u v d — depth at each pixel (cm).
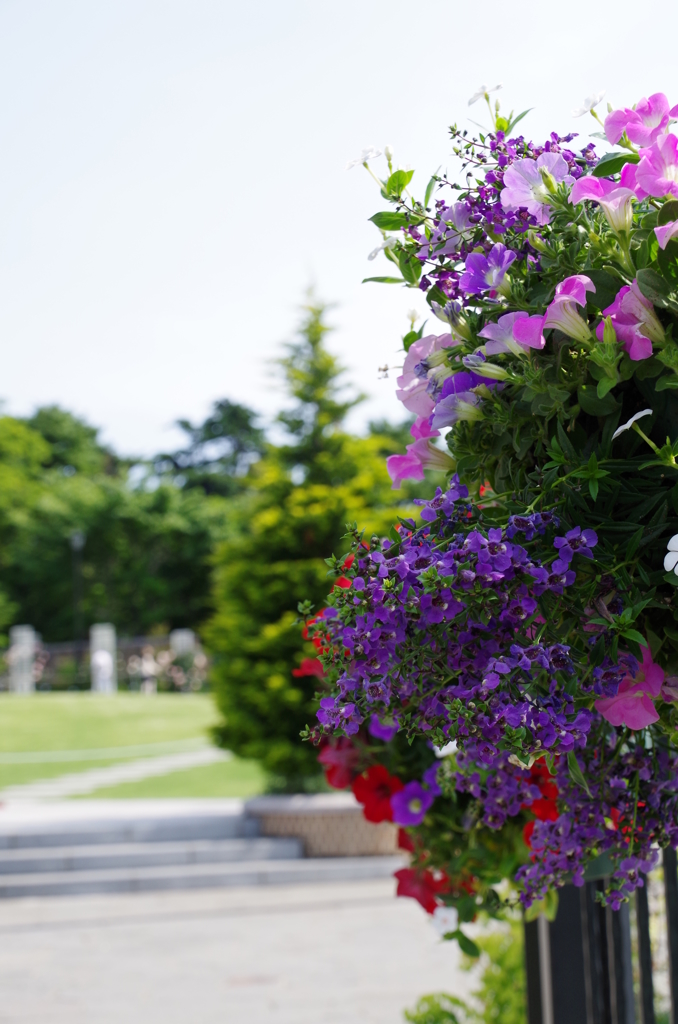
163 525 3516
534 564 93
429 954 624
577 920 194
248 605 901
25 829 840
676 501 94
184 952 638
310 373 970
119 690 2789
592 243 101
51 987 568
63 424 4744
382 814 185
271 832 869
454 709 90
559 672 93
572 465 99
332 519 901
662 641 100
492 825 128
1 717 1711
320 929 690
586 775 119
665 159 98
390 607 92
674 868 176
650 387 99
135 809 926
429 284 117
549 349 103
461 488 101
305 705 862
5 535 3562
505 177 107
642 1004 179
